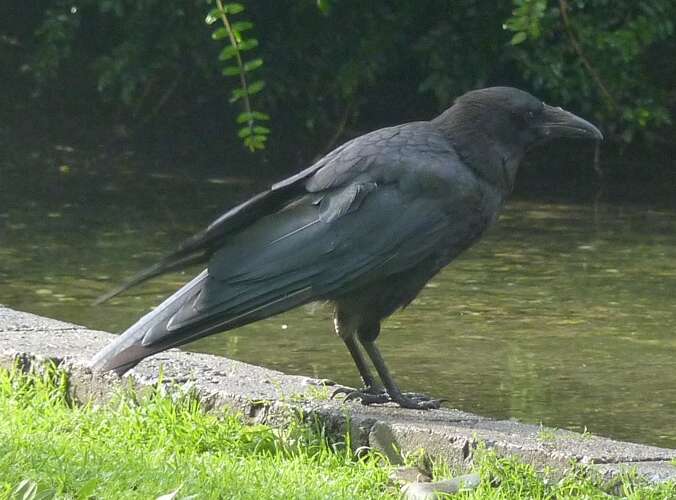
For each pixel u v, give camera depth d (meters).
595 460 7.52
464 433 7.89
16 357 9.38
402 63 26.70
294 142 27.16
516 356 12.01
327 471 7.78
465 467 7.77
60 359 9.21
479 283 15.30
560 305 14.13
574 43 20.86
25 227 19.05
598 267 16.34
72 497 6.83
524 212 20.91
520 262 16.64
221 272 8.40
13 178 23.70
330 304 9.06
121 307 13.88
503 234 18.80
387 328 13.06
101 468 7.33
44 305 13.95
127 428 8.30
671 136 27.03
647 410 10.43
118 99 29.16
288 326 13.09
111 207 21.02
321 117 26.00
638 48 23.12
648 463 7.51
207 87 29.17
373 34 24.86
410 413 8.59
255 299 8.38
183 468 7.47
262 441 8.23
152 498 6.87
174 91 29.36
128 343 8.23
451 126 9.20
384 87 27.69
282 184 8.58
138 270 15.89
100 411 8.65
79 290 14.73
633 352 12.22
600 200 22.31
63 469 7.21
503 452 7.70
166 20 25.05
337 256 8.53
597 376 11.39
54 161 25.55
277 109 27.67
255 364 11.56
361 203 8.61
